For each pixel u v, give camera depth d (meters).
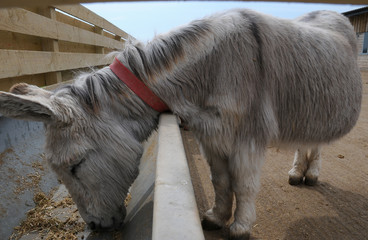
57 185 2.44
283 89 1.81
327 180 3.08
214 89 1.55
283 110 1.87
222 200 2.00
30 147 2.39
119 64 1.63
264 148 1.72
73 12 4.12
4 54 2.32
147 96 1.60
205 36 1.55
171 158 1.00
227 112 1.53
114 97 1.57
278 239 2.07
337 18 2.71
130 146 1.60
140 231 1.43
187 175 0.88
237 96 1.53
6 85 2.61
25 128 2.40
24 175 2.15
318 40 2.07
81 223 1.94
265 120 1.67
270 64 1.69
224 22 1.62
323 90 1.99
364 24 12.94
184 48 1.57
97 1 0.32
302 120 1.97
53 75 3.52
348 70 2.24
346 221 2.32
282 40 1.82
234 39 1.58
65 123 1.42
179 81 1.59
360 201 2.63
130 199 2.16
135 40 1.70
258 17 1.75
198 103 1.61
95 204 1.58
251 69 1.58
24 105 1.25
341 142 4.33
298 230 2.19
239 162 1.66
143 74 1.58
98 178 1.53
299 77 1.87
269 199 2.66
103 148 1.52
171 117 1.54
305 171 2.98
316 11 2.92
